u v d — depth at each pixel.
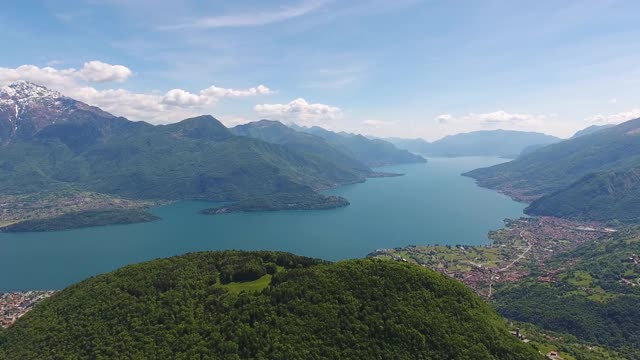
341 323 143.50
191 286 167.50
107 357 137.75
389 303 150.62
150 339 142.50
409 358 135.88
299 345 135.88
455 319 151.00
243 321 145.88
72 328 153.12
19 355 146.38
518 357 143.25
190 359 134.12
